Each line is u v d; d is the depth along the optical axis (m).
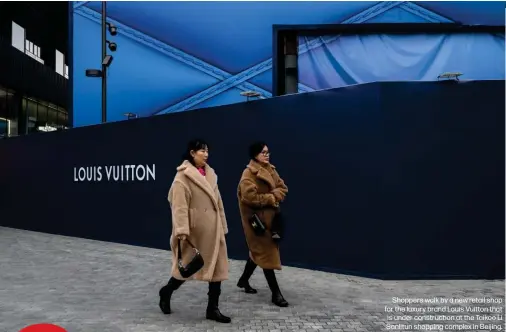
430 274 5.47
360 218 5.69
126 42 13.07
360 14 12.47
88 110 13.18
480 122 5.51
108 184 9.11
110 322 4.00
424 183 5.48
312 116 6.17
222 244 4.14
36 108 31.14
